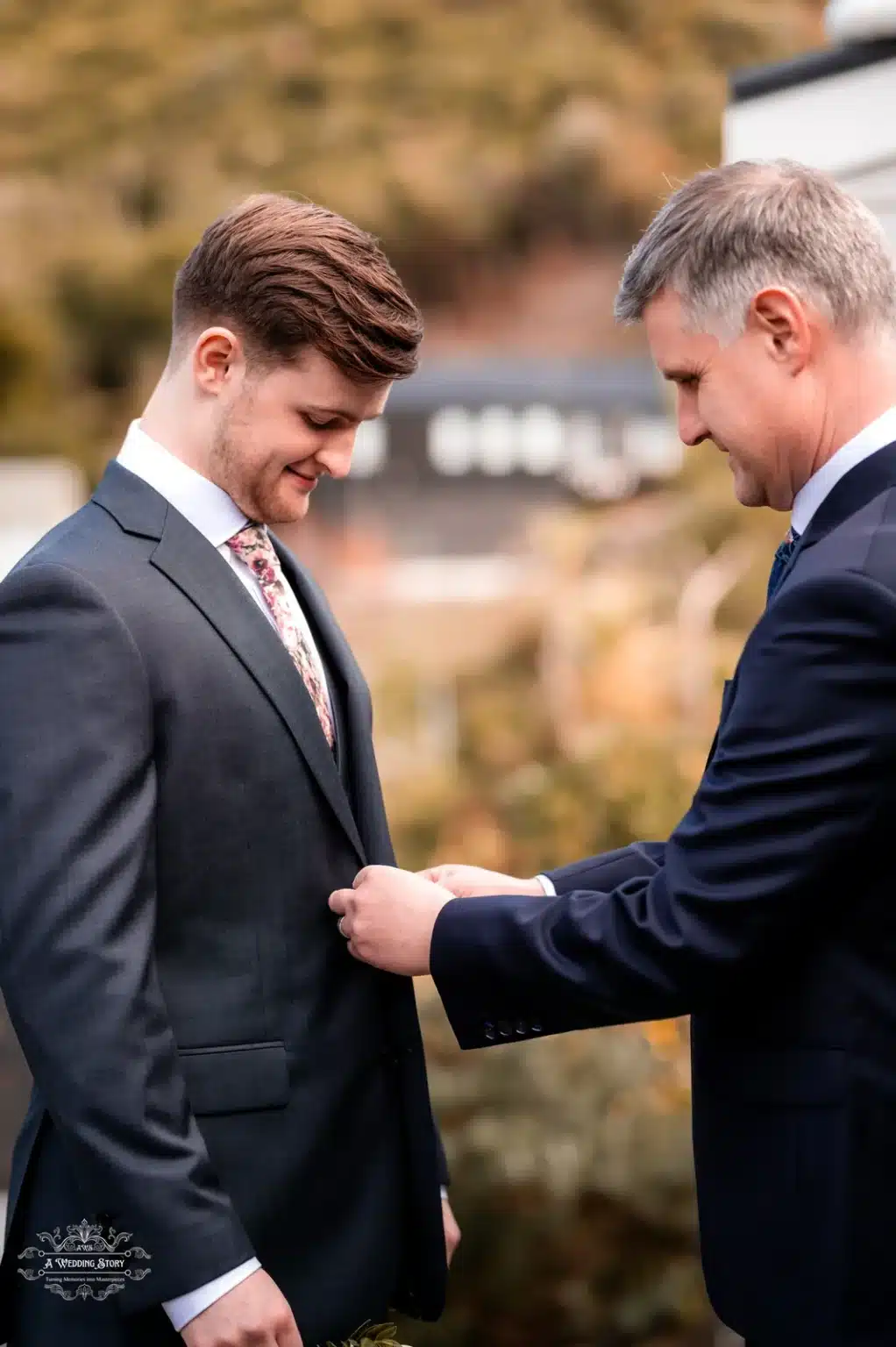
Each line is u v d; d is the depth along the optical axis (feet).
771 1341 5.23
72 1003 4.94
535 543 39.11
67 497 15.51
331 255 5.42
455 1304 9.81
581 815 17.39
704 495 29.25
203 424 5.60
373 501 76.07
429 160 101.19
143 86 100.01
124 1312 5.02
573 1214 9.82
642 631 28.17
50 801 5.04
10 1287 5.53
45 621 5.19
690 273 5.30
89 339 66.08
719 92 106.52
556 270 103.50
